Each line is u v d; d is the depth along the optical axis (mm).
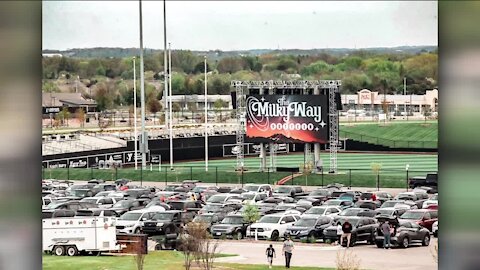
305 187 191250
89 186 173250
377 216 119688
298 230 112562
